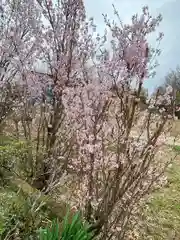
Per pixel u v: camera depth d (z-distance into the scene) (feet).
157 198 23.94
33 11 20.98
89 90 14.43
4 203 13.74
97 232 14.12
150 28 14.06
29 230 13.14
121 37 14.25
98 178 15.29
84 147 14.46
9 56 21.16
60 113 19.53
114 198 13.93
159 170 15.51
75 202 16.29
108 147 14.60
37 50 20.02
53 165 17.83
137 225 19.10
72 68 19.26
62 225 12.25
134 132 14.90
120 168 13.80
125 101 14.28
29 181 18.40
